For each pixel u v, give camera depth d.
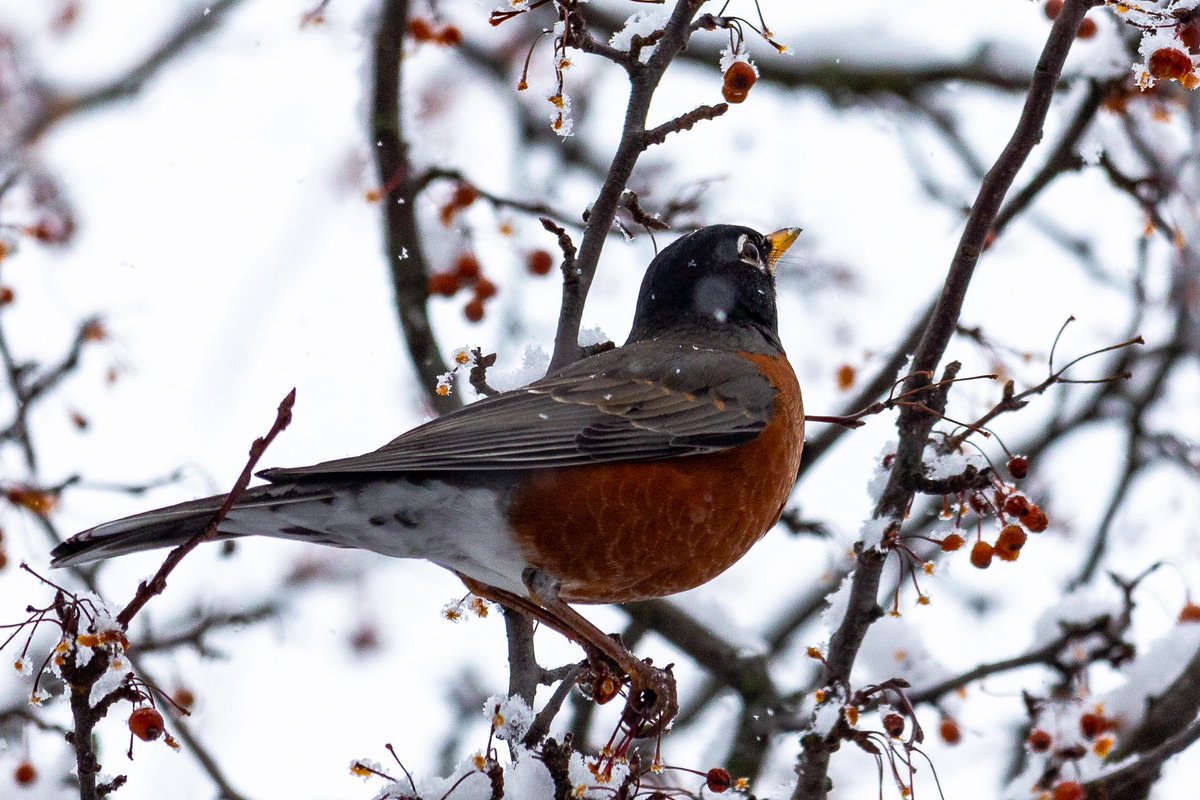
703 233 10.88
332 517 8.45
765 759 12.31
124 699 6.45
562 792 7.21
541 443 8.76
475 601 8.80
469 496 8.65
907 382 7.97
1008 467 8.05
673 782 10.98
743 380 9.46
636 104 8.51
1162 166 12.42
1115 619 11.08
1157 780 9.17
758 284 10.73
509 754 7.82
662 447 8.96
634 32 8.58
